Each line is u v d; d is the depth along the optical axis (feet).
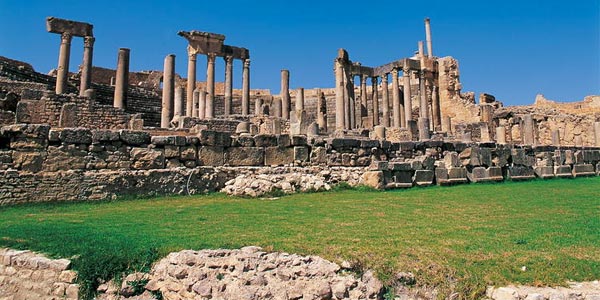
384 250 23.41
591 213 36.01
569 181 69.51
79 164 48.39
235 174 56.59
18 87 84.64
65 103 75.00
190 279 21.48
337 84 130.62
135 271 23.34
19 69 107.86
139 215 37.29
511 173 70.85
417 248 23.85
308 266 21.33
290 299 19.80
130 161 51.21
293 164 61.21
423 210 38.50
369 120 147.54
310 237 26.84
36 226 32.14
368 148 66.13
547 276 19.52
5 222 34.47
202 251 23.38
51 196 45.80
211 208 41.29
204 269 21.97
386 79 145.79
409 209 39.19
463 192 52.80
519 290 18.26
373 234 27.68
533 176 74.08
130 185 49.65
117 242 26.58
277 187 53.57
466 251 23.22
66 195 46.39
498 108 174.70
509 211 37.50
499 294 18.29
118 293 22.44
